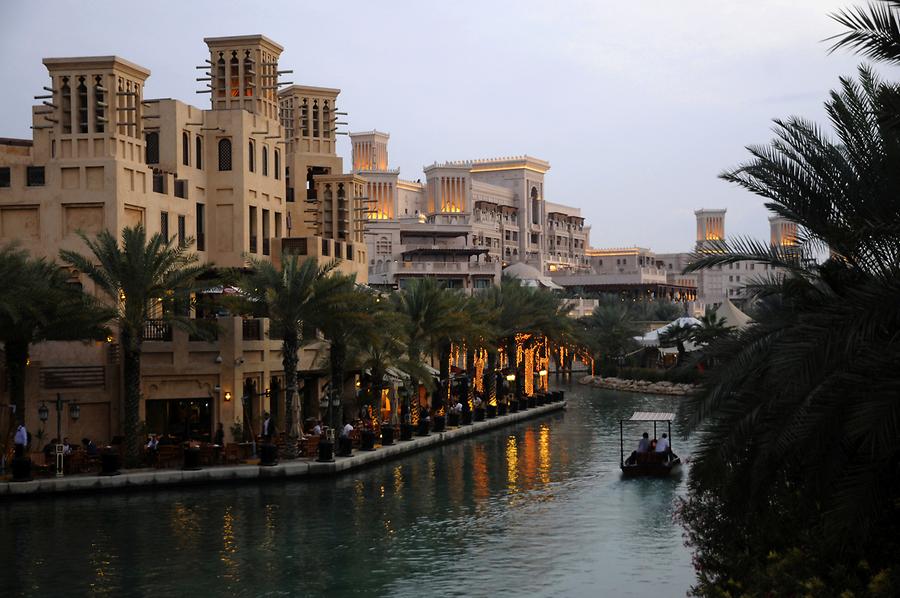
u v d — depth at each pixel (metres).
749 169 16.62
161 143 52.53
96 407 43.78
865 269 15.44
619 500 37.59
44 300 37.69
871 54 12.96
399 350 52.34
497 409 68.06
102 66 45.81
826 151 16.61
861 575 14.76
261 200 58.03
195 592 24.84
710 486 14.62
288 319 43.56
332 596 24.55
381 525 32.66
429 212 174.25
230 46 58.22
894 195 15.08
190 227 53.25
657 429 63.16
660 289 179.12
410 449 50.47
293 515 34.12
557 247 197.38
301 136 71.56
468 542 30.38
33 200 45.94
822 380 12.99
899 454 13.06
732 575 17.86
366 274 72.44
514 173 186.50
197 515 33.91
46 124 50.00
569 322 81.12
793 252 16.75
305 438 44.72
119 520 32.94
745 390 15.16
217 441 43.34
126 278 39.69
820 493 13.17
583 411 77.25
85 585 25.45
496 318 69.94
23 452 37.94
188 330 41.66
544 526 32.75
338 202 70.00
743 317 82.19
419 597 24.48
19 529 31.53
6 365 39.34
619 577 26.31
